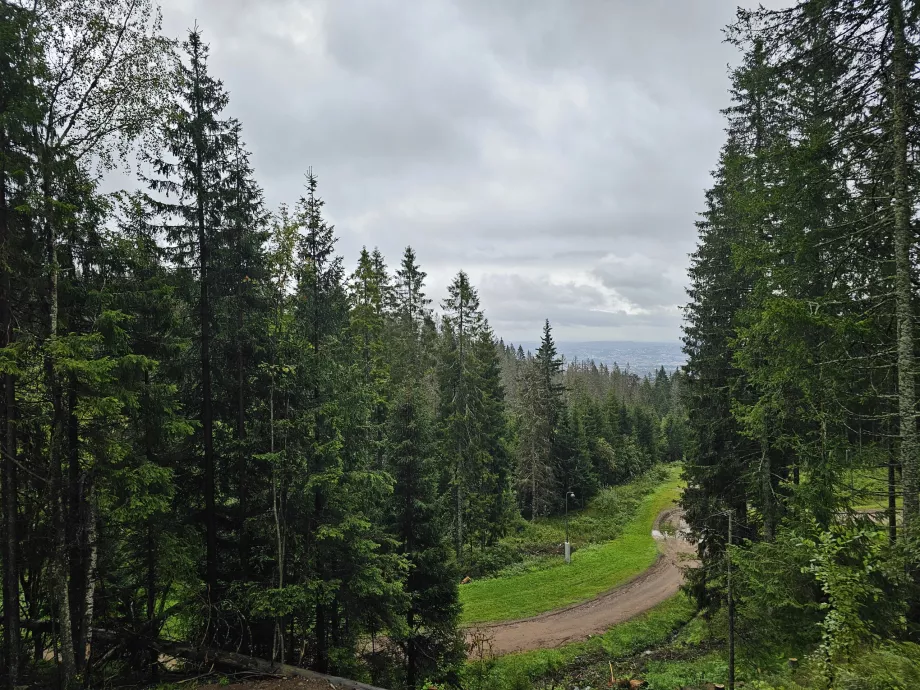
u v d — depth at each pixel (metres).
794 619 8.66
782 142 8.92
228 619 12.48
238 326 12.66
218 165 12.26
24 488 9.81
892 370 8.17
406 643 15.40
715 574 15.13
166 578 11.23
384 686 14.23
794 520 9.74
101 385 9.23
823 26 8.03
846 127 8.05
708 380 15.27
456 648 15.41
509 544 33.28
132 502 9.61
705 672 16.34
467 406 29.83
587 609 23.98
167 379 12.38
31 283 8.81
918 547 6.82
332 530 11.91
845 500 8.78
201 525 12.72
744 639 11.73
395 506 15.79
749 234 11.33
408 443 15.66
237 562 13.03
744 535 15.66
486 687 16.73
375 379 20.11
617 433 58.12
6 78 8.16
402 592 13.54
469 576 28.58
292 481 12.18
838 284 8.62
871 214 7.85
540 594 25.80
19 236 8.66
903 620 6.71
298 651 14.24
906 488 7.48
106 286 10.23
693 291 15.51
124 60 9.82
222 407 12.99
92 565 10.23
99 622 11.48
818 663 6.34
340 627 15.28
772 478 13.87
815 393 8.66
